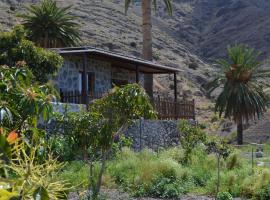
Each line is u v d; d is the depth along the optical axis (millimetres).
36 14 33625
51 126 10438
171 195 11766
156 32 87562
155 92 53500
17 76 4246
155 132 22234
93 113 8539
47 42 33500
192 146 18094
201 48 97750
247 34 96875
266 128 48469
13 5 64625
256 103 41625
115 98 8641
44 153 3650
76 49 21078
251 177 13234
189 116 27594
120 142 17469
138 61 24094
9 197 2260
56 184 2535
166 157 16156
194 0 120000
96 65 24531
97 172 12016
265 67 73000
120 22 78312
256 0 110062
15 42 17891
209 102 59469
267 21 98938
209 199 11602
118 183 12547
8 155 2439
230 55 42250
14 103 4023
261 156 25812
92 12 76625
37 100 3957
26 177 2402
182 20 110438
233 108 41344
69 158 12359
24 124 4164
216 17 109875
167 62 69750
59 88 21672
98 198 9227
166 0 33281
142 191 11750
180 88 59875
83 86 21062
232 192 12609
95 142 8531
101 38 65250
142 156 15797
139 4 95938
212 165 15961
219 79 42500
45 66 18312
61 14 34062
